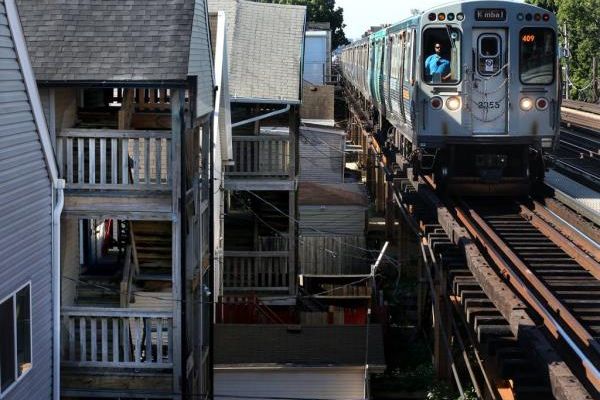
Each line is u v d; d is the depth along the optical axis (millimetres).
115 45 14680
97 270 17125
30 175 12727
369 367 19859
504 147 23828
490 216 22422
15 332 12172
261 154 25219
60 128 15305
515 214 22672
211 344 17641
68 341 14906
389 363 23203
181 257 14633
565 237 19547
